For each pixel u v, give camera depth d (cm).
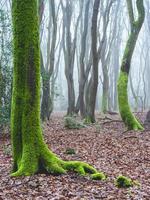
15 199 817
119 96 2142
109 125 2428
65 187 889
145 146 1567
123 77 2152
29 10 1007
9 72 1878
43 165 1002
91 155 1395
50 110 2952
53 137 1906
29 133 1005
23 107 1013
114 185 914
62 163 1016
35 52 1012
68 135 1972
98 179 968
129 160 1294
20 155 1024
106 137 1861
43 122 2659
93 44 2473
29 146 1002
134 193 848
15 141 1028
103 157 1355
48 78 2527
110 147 1562
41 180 937
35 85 1012
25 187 902
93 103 2552
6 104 1877
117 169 1144
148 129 2116
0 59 1889
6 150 1498
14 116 1025
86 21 3150
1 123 1886
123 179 909
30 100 1008
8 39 1933
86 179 963
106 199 796
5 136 1933
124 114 2120
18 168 1012
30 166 989
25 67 1009
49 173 992
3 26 1912
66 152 1438
